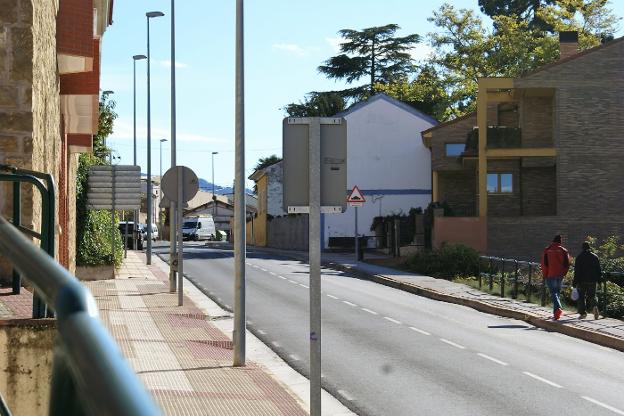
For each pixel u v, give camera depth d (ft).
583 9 220.23
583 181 135.64
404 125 176.35
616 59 135.54
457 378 43.78
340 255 158.40
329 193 28.25
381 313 72.43
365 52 243.19
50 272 3.34
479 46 227.20
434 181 162.30
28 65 31.78
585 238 135.23
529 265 85.97
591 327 63.46
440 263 112.98
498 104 155.22
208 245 219.82
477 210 157.07
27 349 16.35
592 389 41.63
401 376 44.09
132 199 104.99
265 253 171.63
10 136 31.63
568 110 136.05
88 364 2.58
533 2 260.42
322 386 41.42
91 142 81.10
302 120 28.30
